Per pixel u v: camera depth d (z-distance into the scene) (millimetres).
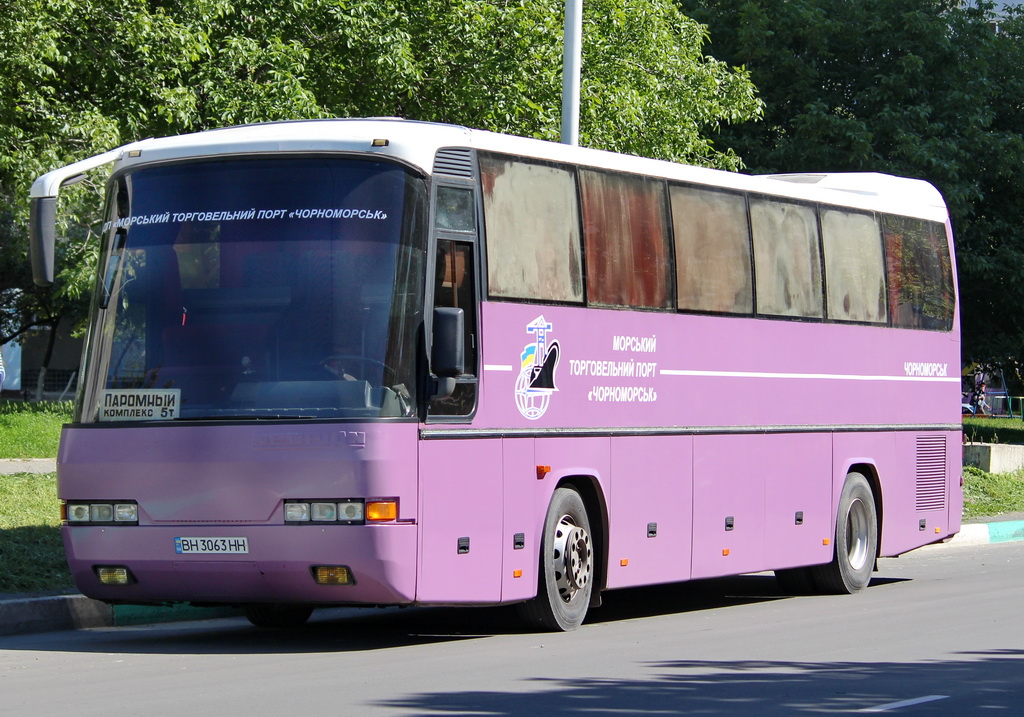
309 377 11641
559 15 26781
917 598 16750
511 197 13047
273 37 26484
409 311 11828
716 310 15648
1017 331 43312
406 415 11664
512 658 11695
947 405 20016
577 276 13742
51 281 12055
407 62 26406
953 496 20078
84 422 12195
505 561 12641
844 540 17703
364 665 11289
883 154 40625
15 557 15148
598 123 27062
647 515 14508
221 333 11891
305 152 12078
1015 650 12055
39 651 12289
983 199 40094
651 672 10836
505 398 12719
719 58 41344
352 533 11375
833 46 41969
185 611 15328
